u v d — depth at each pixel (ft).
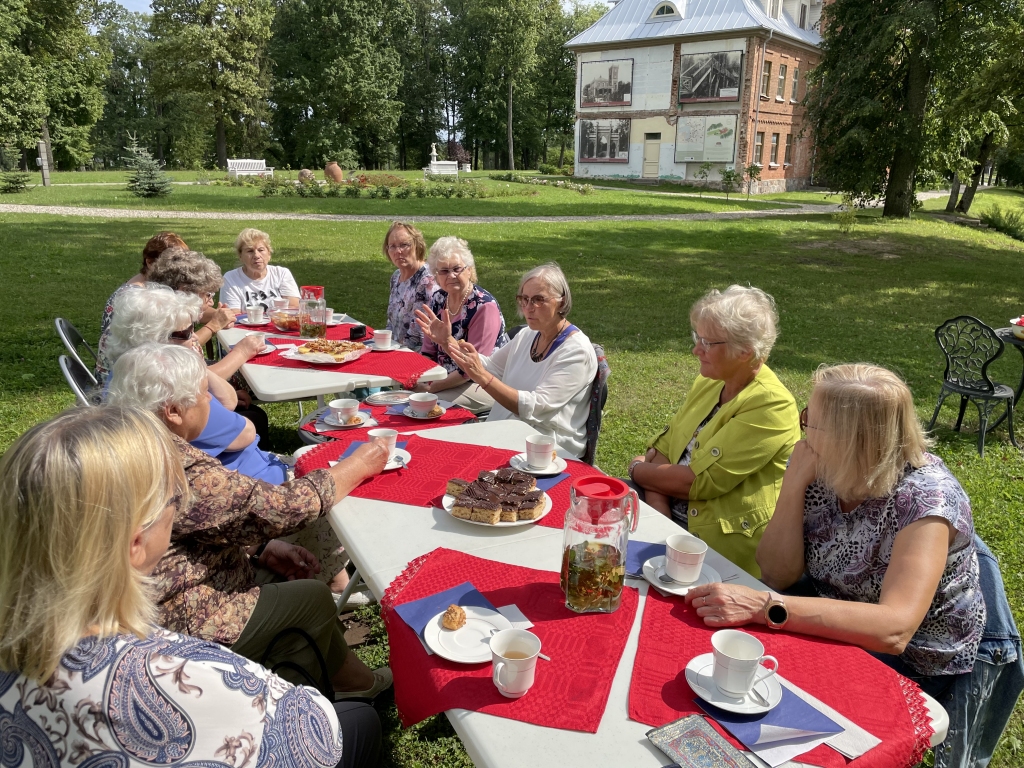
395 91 151.33
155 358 7.21
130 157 71.72
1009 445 18.57
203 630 6.20
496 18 144.77
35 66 95.09
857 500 6.39
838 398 6.08
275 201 71.67
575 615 5.40
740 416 8.57
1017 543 13.19
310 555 8.90
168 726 3.55
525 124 164.66
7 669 3.50
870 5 65.36
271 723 3.94
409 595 5.61
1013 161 149.69
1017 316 35.17
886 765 4.14
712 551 6.51
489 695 4.50
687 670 4.72
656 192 104.32
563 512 7.18
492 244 50.42
